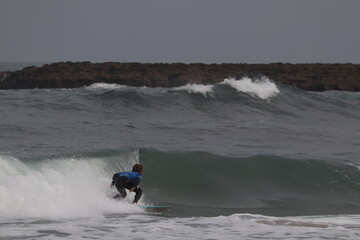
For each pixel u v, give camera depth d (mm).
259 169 59844
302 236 36719
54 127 85312
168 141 77938
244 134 89812
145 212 44281
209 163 58906
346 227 40938
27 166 45156
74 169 48125
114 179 45031
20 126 84000
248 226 39625
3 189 40156
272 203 52531
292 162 61625
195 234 36688
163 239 35031
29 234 34750
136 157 55406
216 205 50750
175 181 54469
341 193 56625
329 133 97312
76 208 41625
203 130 91438
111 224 38875
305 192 56406
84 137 77312
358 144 85062
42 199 41000
